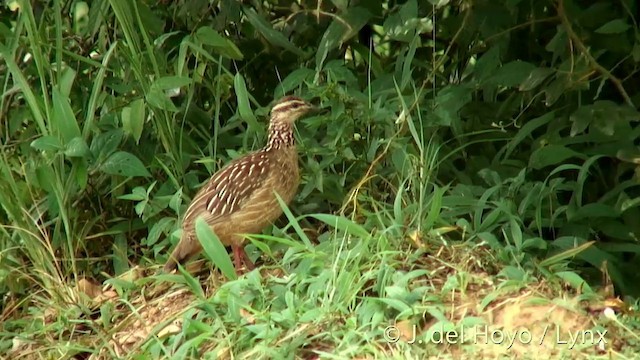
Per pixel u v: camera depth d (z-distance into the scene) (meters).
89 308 12.19
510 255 11.45
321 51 13.09
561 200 13.43
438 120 12.71
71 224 12.88
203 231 11.24
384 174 12.73
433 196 11.90
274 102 13.04
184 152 13.37
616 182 12.86
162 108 12.62
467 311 10.48
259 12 13.91
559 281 11.08
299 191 13.22
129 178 12.89
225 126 13.64
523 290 10.74
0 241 12.80
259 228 12.42
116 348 11.27
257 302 10.97
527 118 13.60
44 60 13.03
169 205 12.57
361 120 12.61
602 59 13.12
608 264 11.98
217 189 12.18
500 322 10.36
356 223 11.73
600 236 12.93
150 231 12.64
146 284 12.23
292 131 12.55
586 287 10.91
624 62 13.16
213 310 10.71
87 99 13.61
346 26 13.04
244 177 12.20
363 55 13.97
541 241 11.50
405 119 12.52
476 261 11.25
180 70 12.80
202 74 13.37
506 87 13.49
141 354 10.73
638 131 12.50
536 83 12.55
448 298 10.66
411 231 11.60
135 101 12.48
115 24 13.60
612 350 9.90
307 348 10.25
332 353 10.05
